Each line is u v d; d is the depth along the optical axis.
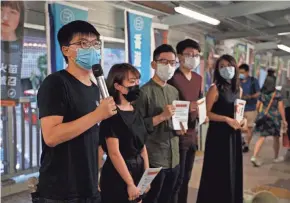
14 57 3.45
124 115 1.82
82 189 1.29
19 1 3.44
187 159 2.58
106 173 1.83
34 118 3.80
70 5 3.76
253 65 5.37
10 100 3.45
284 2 4.41
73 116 1.28
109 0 4.52
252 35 5.45
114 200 1.80
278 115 4.64
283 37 3.73
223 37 6.16
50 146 1.23
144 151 2.00
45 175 1.28
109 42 4.66
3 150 3.48
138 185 1.76
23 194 3.49
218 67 2.68
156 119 2.12
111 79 1.87
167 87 2.32
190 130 2.51
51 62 3.60
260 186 3.60
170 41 5.89
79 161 1.29
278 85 4.51
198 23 5.91
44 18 3.83
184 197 2.67
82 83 1.35
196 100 2.58
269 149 5.77
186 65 2.51
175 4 4.63
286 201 3.08
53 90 1.24
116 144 1.77
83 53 1.31
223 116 2.65
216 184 2.74
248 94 5.39
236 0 4.79
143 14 4.79
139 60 4.77
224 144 2.68
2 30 3.29
